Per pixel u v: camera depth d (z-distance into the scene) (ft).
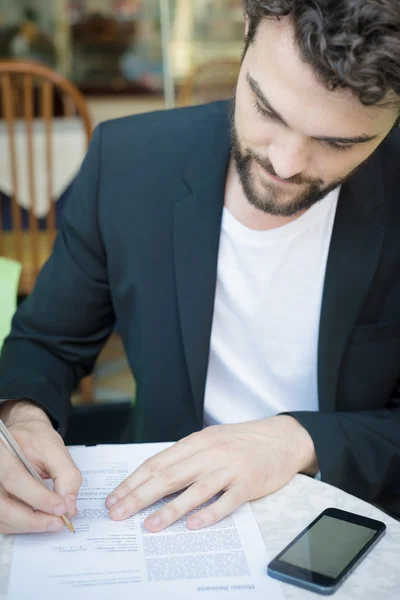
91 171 4.20
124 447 3.31
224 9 17.62
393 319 3.96
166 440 4.15
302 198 3.18
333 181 3.11
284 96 2.75
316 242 3.86
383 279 3.89
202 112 4.24
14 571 2.51
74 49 17.99
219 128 4.09
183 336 3.92
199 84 13.62
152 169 4.09
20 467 2.78
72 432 7.20
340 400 4.00
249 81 2.90
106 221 4.11
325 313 3.84
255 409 4.15
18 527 2.67
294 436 3.37
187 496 2.85
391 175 3.93
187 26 17.71
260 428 3.33
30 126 8.66
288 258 3.87
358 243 3.81
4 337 4.66
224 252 3.96
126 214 4.08
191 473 2.95
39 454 3.04
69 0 17.61
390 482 3.63
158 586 2.44
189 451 3.07
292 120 2.79
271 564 2.51
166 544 2.66
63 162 9.34
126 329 4.21
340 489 3.27
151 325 4.07
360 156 3.02
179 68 18.07
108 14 17.75
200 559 2.58
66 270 4.22
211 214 3.92
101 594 2.40
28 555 2.59
